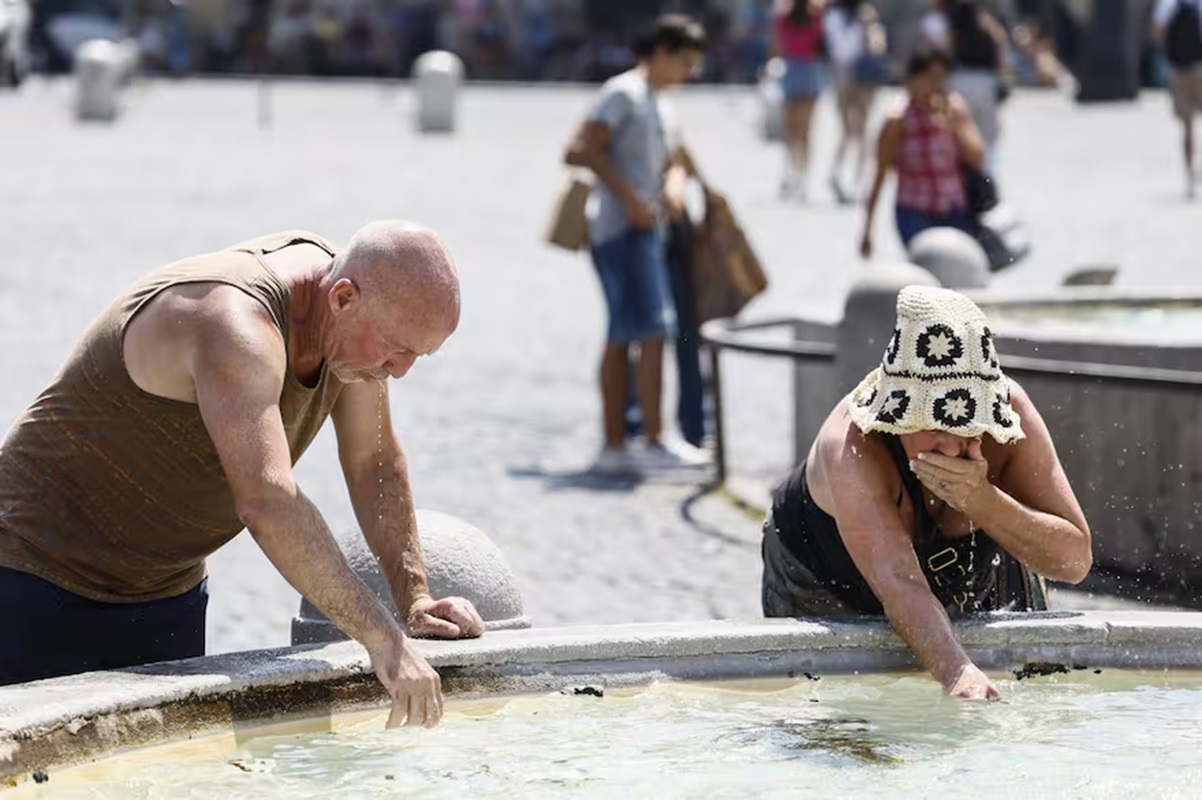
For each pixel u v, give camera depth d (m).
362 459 5.24
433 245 4.54
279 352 4.51
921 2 45.22
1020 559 5.21
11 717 4.24
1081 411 8.86
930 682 5.11
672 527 10.22
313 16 60.25
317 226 22.95
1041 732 4.70
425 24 60.38
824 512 5.35
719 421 11.25
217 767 4.37
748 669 5.11
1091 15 46.62
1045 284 18.31
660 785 4.28
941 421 4.98
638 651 5.09
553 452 12.20
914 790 4.25
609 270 11.55
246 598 8.64
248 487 4.39
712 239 11.79
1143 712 4.87
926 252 11.88
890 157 14.00
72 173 29.70
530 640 5.04
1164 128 39.47
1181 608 8.29
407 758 4.47
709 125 42.09
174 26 57.81
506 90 56.25
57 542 4.86
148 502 4.78
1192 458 8.45
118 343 4.61
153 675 4.60
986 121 17.62
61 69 54.44
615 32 59.81
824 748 4.56
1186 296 11.44
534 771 4.38
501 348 16.11
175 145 35.53
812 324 11.00
